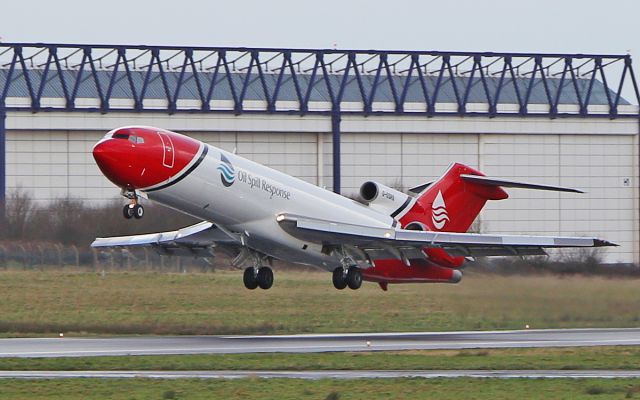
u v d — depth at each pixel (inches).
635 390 4124.0
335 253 6614.2
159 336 6284.5
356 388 4128.9
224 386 4143.7
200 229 6569.9
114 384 4173.2
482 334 6579.7
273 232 6279.5
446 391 4084.6
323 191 6614.2
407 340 6181.1
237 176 6023.6
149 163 5625.0
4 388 4062.5
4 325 6407.5
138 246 6879.9
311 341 6043.3
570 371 4837.6
